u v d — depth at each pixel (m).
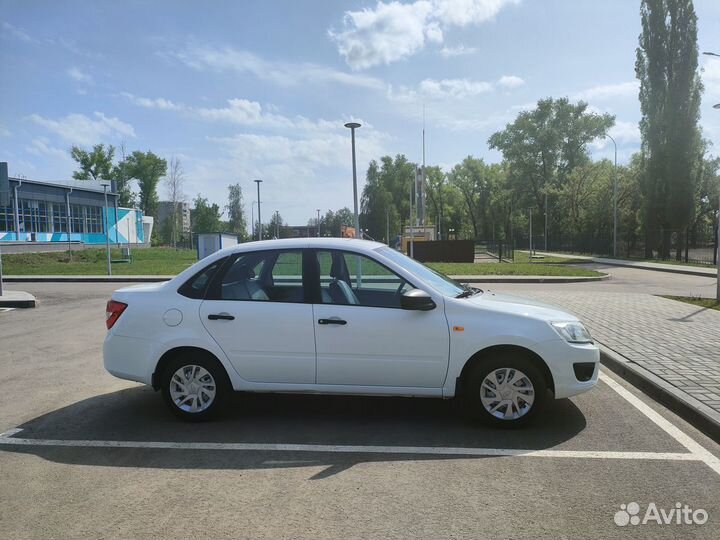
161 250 56.88
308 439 4.59
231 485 3.72
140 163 87.81
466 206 101.06
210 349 4.96
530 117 69.19
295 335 4.86
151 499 3.52
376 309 4.83
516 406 4.76
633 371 6.23
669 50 38.72
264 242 5.25
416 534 3.06
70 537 3.07
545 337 4.68
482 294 5.40
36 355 8.02
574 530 3.11
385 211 105.50
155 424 5.01
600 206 53.59
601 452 4.26
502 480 3.77
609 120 67.38
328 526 3.16
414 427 4.87
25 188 46.03
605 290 17.17
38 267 31.02
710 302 12.52
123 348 5.10
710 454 4.21
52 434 4.76
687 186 38.12
